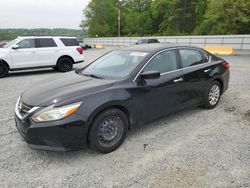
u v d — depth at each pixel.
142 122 4.15
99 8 76.50
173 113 4.83
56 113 3.26
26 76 11.23
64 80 4.21
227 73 5.95
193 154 3.62
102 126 3.60
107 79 4.06
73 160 3.52
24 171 3.26
